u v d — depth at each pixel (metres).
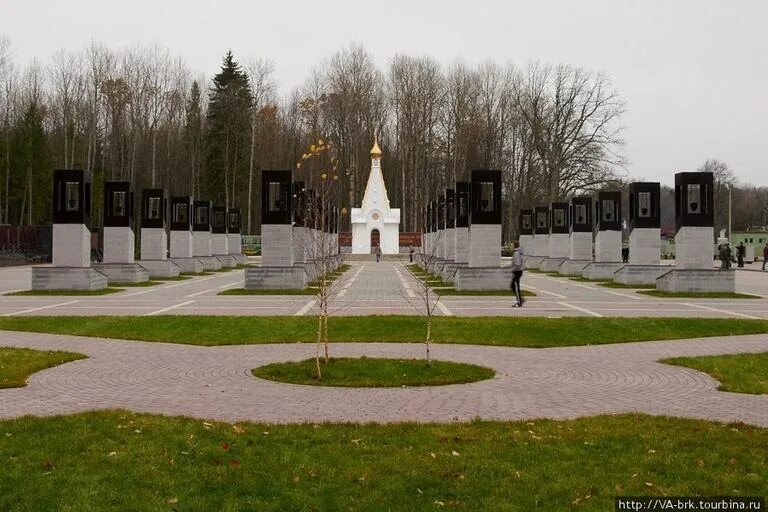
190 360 14.25
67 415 9.48
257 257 76.06
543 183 75.50
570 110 69.12
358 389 11.45
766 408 10.14
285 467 7.35
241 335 17.83
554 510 6.22
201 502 6.40
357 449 7.96
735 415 9.71
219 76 88.25
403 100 92.19
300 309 24.39
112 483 6.86
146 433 8.55
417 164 91.94
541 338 17.41
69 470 7.20
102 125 79.69
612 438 8.35
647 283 37.34
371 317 20.73
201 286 36.78
